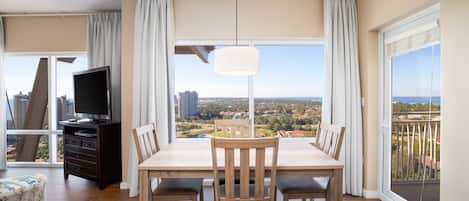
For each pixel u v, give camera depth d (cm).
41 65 431
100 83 350
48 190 326
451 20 178
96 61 393
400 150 269
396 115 275
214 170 180
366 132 304
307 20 337
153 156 217
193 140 355
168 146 256
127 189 330
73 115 432
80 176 352
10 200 201
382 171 298
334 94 313
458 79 174
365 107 305
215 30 336
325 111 316
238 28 337
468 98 167
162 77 317
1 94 413
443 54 185
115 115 388
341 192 193
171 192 209
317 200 285
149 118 312
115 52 389
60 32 414
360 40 313
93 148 337
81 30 412
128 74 331
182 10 335
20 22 416
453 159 179
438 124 217
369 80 299
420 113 238
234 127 293
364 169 309
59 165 426
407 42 254
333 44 315
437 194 220
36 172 399
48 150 432
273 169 181
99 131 329
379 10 272
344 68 313
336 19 314
